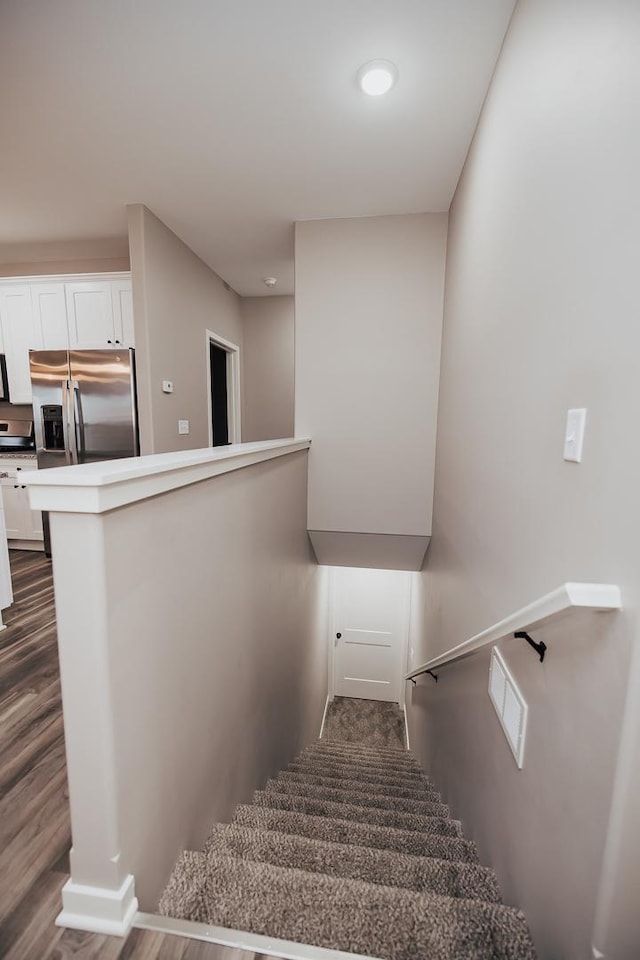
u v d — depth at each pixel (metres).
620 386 0.72
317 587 4.16
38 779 1.42
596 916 0.73
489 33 1.51
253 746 2.03
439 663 2.12
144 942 0.91
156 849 1.09
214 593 1.47
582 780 0.80
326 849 1.36
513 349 1.35
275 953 0.89
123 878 0.94
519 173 1.32
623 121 0.72
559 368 0.99
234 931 0.93
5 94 1.83
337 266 3.05
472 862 1.44
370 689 5.15
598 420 0.80
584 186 0.88
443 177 2.46
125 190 2.62
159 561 1.08
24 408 4.30
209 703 1.46
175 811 1.21
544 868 0.94
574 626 0.86
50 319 3.53
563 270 0.98
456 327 2.41
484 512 1.66
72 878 0.94
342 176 2.47
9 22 1.50
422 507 3.24
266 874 1.13
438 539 2.89
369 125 2.03
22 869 1.10
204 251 3.57
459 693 1.95
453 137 2.10
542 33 1.13
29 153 2.25
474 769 1.61
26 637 2.42
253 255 3.65
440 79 1.73
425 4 1.42
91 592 0.84
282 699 2.70
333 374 3.18
